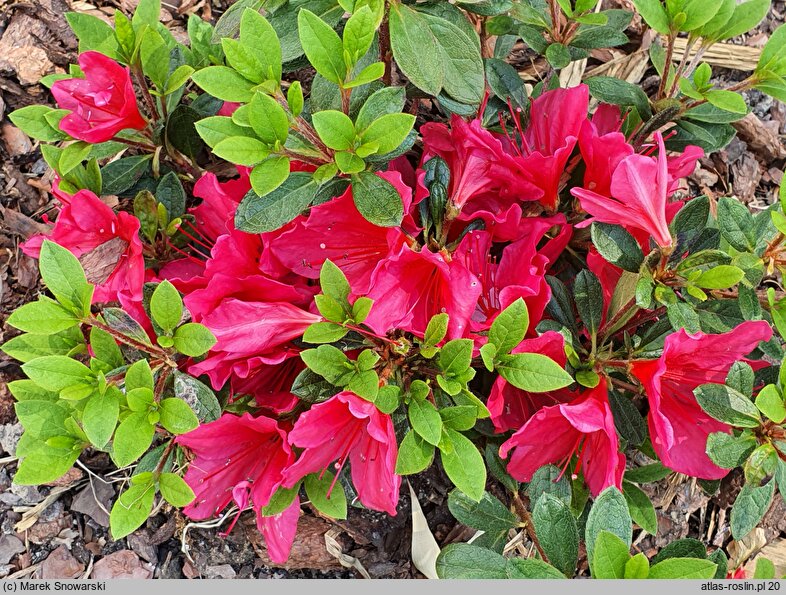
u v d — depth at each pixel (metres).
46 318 0.28
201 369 0.31
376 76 0.28
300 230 0.32
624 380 0.38
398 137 0.28
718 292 0.33
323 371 0.29
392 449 0.28
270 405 0.34
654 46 0.38
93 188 0.36
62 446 0.30
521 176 0.33
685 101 0.37
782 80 0.33
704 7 0.32
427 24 0.31
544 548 0.29
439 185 0.33
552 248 0.35
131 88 0.33
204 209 0.36
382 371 0.31
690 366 0.30
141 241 0.35
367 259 0.33
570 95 0.33
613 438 0.28
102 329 0.29
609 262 0.32
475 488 0.28
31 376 0.27
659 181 0.28
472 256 0.34
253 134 0.29
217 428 0.31
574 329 0.35
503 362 0.29
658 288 0.30
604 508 0.27
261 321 0.31
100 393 0.28
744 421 0.28
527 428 0.30
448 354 0.29
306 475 0.33
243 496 0.29
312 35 0.27
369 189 0.29
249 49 0.28
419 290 0.32
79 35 0.35
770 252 0.30
